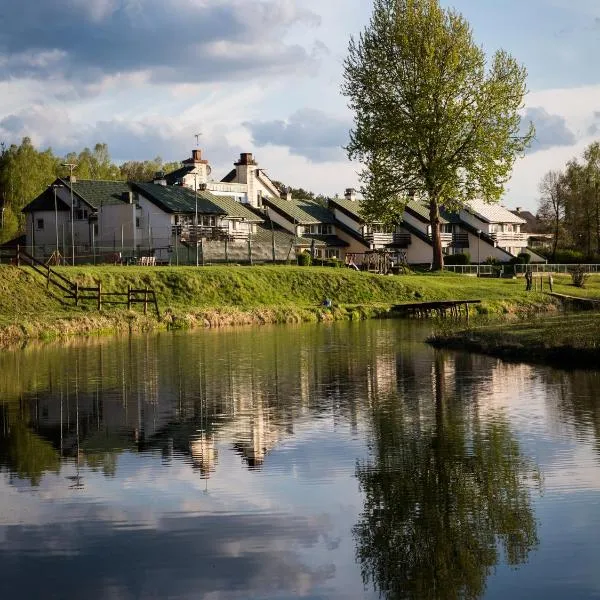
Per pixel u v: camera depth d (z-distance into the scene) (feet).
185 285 238.68
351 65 294.66
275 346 152.66
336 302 253.44
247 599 42.52
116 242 314.96
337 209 398.83
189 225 318.86
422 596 42.60
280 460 67.21
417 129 284.41
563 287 294.46
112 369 121.29
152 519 53.62
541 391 96.22
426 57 282.77
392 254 379.14
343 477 62.08
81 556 47.80
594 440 71.67
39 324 176.55
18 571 45.93
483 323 185.16
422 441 72.59
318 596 42.78
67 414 87.25
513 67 292.40
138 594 43.16
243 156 408.87
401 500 56.65
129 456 69.41
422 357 131.54
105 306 207.72
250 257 298.76
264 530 51.57
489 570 45.32
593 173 437.17
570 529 50.65
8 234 440.45
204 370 119.55
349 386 103.35
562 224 443.73
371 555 47.55
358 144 294.05
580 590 42.91
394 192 291.99
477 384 102.37
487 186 288.92
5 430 79.66
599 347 118.52
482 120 288.30
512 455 67.15
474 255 424.87
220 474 63.57
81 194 322.34
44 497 58.34
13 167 495.00
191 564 46.60
